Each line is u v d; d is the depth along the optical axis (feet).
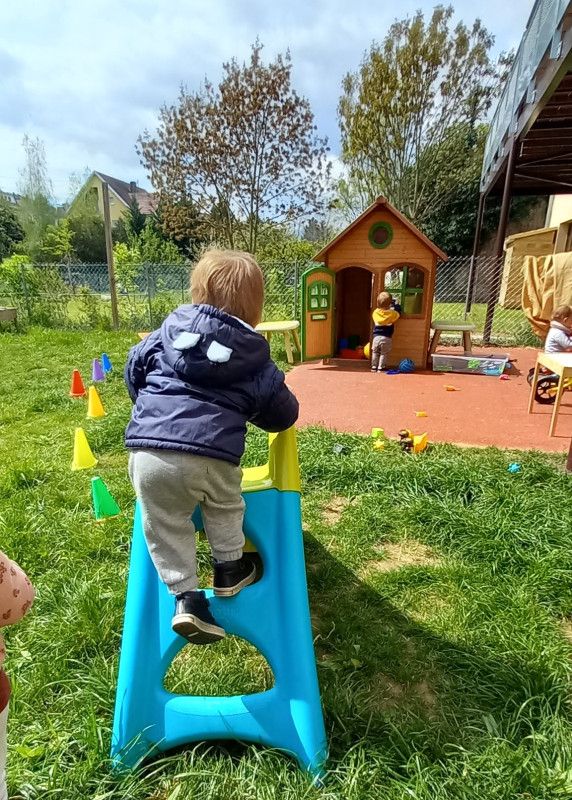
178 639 5.74
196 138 54.54
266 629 5.76
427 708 6.35
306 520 10.90
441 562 9.41
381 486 12.07
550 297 23.81
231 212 58.39
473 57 69.00
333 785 5.38
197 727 5.74
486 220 82.64
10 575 3.75
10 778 5.35
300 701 5.64
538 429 16.49
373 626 7.79
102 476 13.23
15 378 24.71
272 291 39.86
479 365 25.31
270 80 52.01
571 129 28.27
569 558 9.08
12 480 12.60
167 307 43.14
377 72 68.64
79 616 7.78
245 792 5.30
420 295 26.73
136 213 127.03
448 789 5.28
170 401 4.97
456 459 13.28
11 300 44.62
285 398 5.35
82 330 42.04
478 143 78.48
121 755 5.62
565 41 16.49
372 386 22.77
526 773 5.36
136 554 5.82
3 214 131.95
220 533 5.31
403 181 76.02
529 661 6.94
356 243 26.76
